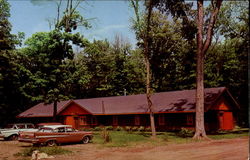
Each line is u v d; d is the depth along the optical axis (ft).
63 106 149.38
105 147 69.56
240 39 122.11
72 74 122.52
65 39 119.75
